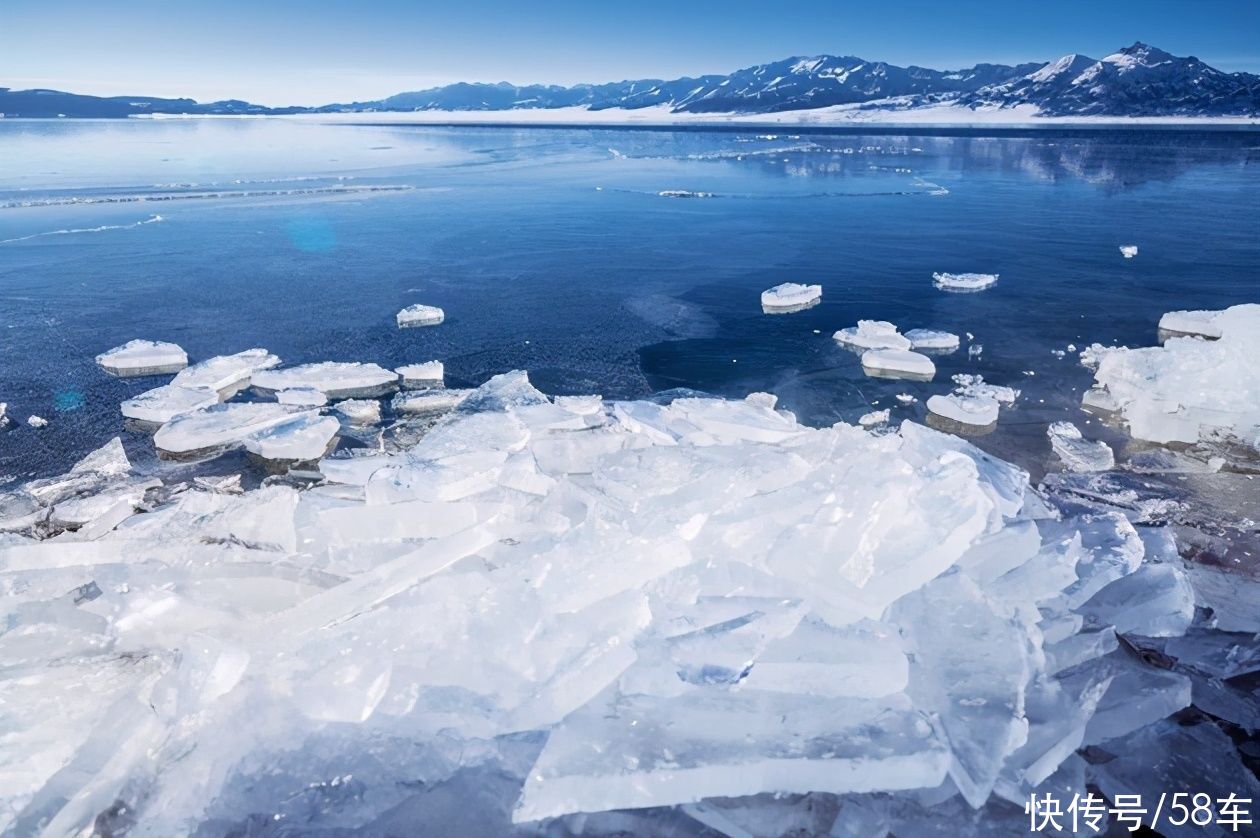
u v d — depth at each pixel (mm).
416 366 5621
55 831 1597
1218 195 16688
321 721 1875
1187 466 3969
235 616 2252
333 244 11227
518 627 1999
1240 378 4559
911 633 2080
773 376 5645
